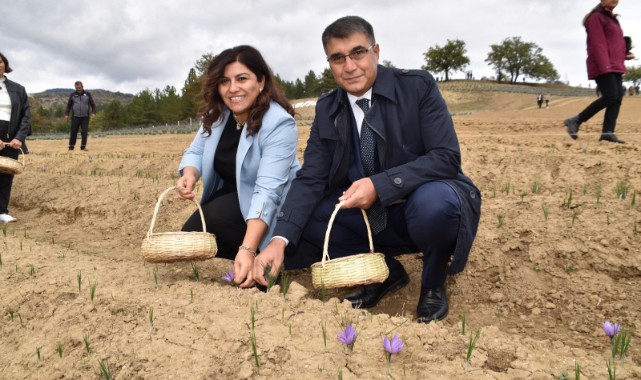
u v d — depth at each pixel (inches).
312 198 126.0
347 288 143.1
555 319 124.4
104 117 3491.6
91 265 143.2
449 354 86.1
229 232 138.0
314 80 3678.6
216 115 134.4
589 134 375.2
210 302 109.3
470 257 151.5
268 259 115.7
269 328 96.0
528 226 157.2
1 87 233.8
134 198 255.4
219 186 148.6
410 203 114.5
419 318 120.2
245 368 85.2
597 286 131.5
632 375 78.5
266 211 123.0
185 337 96.5
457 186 115.3
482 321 126.3
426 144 118.9
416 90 117.6
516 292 136.9
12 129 236.5
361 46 110.7
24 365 102.0
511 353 85.8
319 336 93.2
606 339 112.0
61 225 249.8
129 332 101.3
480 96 2674.7
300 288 113.8
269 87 129.8
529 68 4035.4
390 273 138.8
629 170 212.4
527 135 405.4
